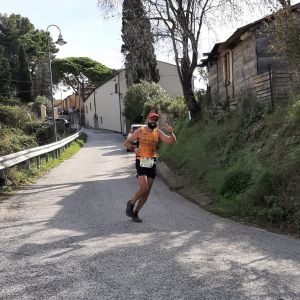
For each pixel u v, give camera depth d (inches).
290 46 350.9
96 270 154.3
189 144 543.2
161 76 1811.0
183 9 579.5
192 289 134.4
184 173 448.1
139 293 131.6
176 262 163.3
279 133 327.9
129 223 240.4
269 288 134.7
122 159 706.8
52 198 333.4
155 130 242.1
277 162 295.0
